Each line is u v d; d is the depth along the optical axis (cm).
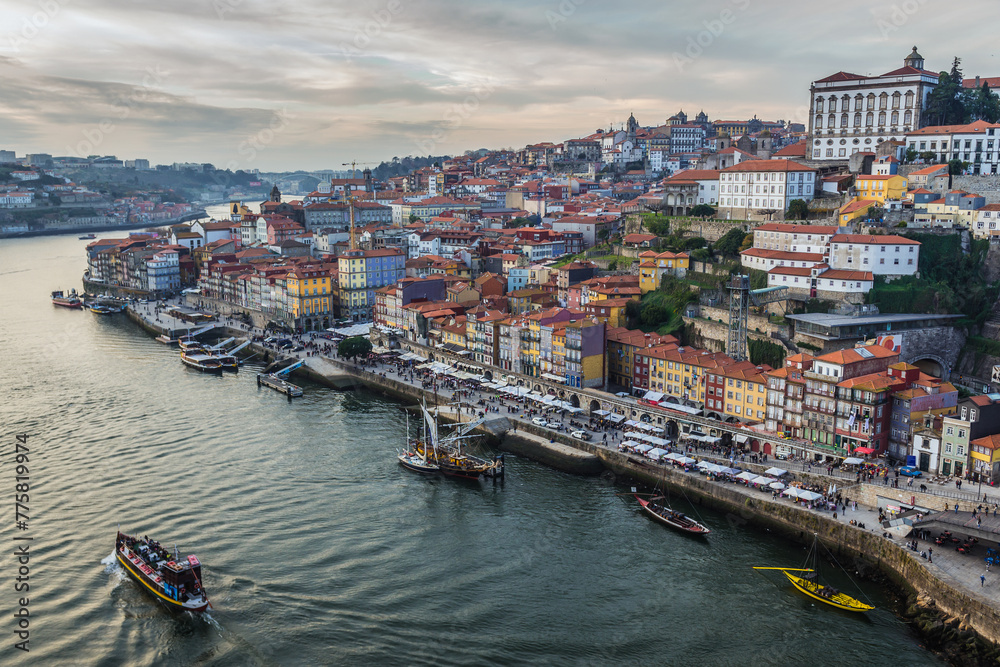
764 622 13200
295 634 12875
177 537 15800
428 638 12800
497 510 17312
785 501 16175
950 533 14500
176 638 12769
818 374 18225
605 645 12656
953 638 12400
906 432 17125
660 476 18150
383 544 15738
